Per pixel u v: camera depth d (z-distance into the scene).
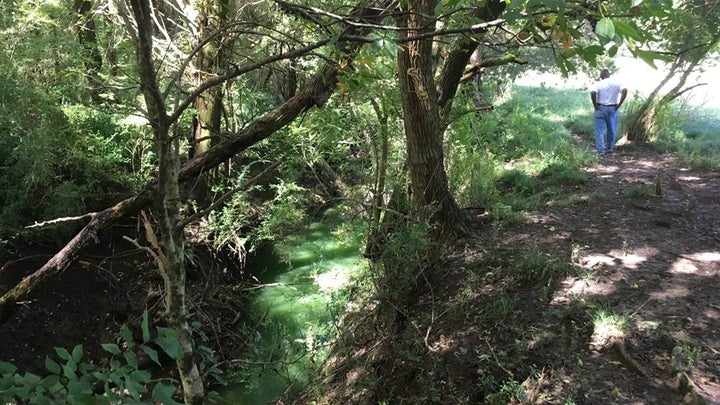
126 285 6.45
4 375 1.75
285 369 5.68
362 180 8.01
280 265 8.05
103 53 7.27
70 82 6.73
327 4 4.14
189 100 2.54
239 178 7.62
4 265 5.84
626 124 11.61
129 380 1.84
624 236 5.83
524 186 8.20
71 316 5.89
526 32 2.18
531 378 3.63
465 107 7.11
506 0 1.93
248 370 5.71
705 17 9.38
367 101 6.72
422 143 5.93
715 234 5.77
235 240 7.91
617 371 3.53
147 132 6.89
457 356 4.23
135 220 7.09
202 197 7.81
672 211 6.60
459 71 6.66
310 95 5.02
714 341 3.66
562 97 18.39
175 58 6.19
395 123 6.62
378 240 6.10
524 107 15.24
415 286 5.74
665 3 1.61
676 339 3.70
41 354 5.47
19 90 5.96
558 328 4.13
